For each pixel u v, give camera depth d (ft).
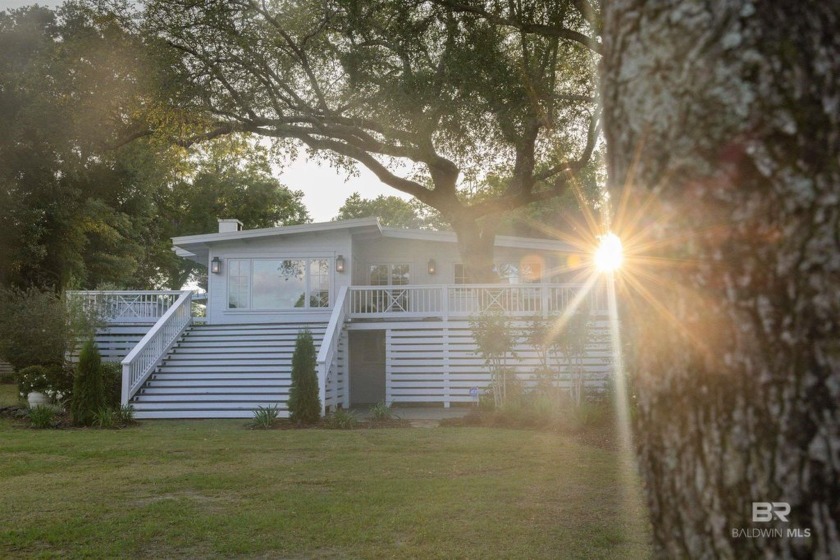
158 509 22.43
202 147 81.46
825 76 5.80
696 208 6.12
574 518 20.94
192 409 53.06
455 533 19.44
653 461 6.63
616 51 6.89
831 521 5.40
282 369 58.49
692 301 6.17
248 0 60.64
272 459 32.17
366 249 80.64
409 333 64.85
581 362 51.21
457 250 80.07
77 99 64.03
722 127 5.97
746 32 5.94
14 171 98.89
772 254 5.75
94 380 48.24
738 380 5.87
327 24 58.70
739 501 5.79
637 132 6.61
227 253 74.90
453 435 40.52
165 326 61.62
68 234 107.55
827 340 5.54
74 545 18.84
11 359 60.49
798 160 5.73
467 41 52.95
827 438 5.47
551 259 78.74
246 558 17.70
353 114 63.31
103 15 61.46
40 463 31.19
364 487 25.62
